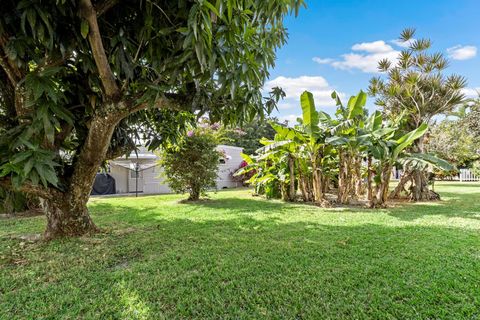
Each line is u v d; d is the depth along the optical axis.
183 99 3.27
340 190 7.53
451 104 8.30
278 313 1.98
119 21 2.78
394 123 7.67
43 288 2.37
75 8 2.33
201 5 1.89
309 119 6.74
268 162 9.27
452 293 2.22
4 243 3.69
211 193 10.75
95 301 2.15
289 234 4.08
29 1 1.99
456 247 3.36
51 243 3.60
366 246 3.45
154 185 13.22
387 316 1.92
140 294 2.26
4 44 2.58
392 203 7.58
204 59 2.08
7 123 3.46
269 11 2.23
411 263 2.85
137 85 3.14
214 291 2.30
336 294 2.23
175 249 3.38
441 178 17.05
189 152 8.13
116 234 4.08
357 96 6.57
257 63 2.63
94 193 11.91
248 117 3.28
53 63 2.78
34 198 6.19
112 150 4.38
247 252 3.26
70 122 2.68
